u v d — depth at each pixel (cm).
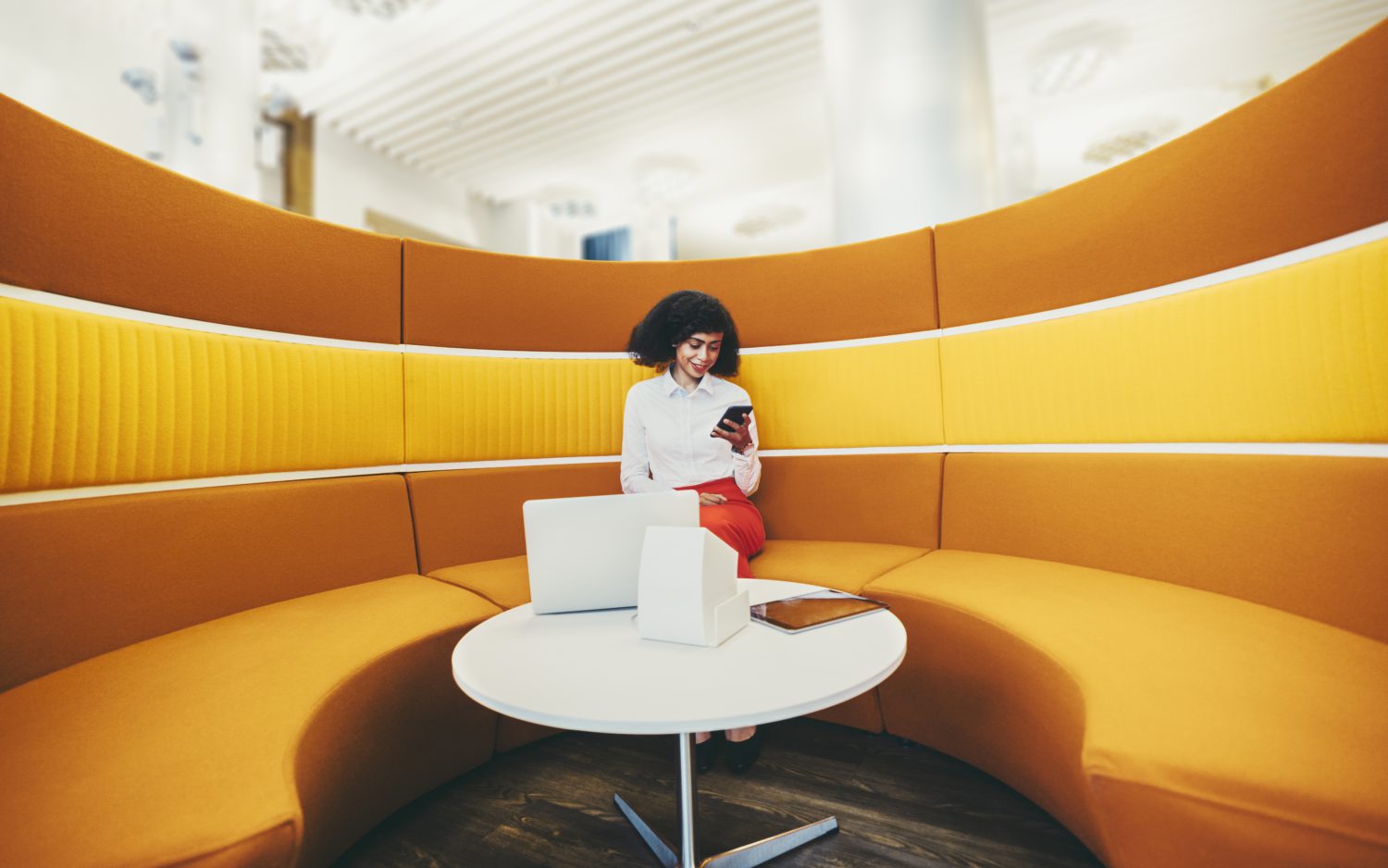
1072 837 131
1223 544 141
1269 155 140
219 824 73
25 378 125
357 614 151
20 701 102
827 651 103
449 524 209
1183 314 156
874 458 227
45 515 122
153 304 153
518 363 236
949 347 218
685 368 205
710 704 85
